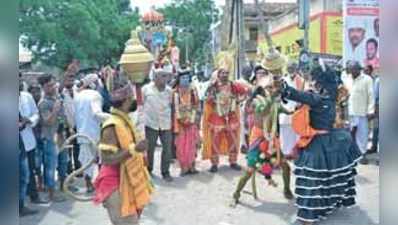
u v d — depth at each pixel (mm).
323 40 16844
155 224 6223
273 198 7223
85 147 7246
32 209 6926
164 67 10352
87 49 28812
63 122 7695
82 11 27797
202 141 8984
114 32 33250
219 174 8719
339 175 5973
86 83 7562
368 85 9188
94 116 7133
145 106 8172
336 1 18000
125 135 4160
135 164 4258
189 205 6988
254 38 35281
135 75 4422
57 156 7383
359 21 12945
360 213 6383
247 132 9328
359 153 6242
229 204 6953
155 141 8281
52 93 7203
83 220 6465
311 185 5789
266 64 6301
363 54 12969
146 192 4344
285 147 7840
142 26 11875
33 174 7082
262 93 6773
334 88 5926
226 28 21094
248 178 6832
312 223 5898
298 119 5859
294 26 20078
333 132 5941
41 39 26125
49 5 26438
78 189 7832
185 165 8648
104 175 4273
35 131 7082
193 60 57688
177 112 8500
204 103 8891
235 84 8812
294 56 17156
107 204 4305
